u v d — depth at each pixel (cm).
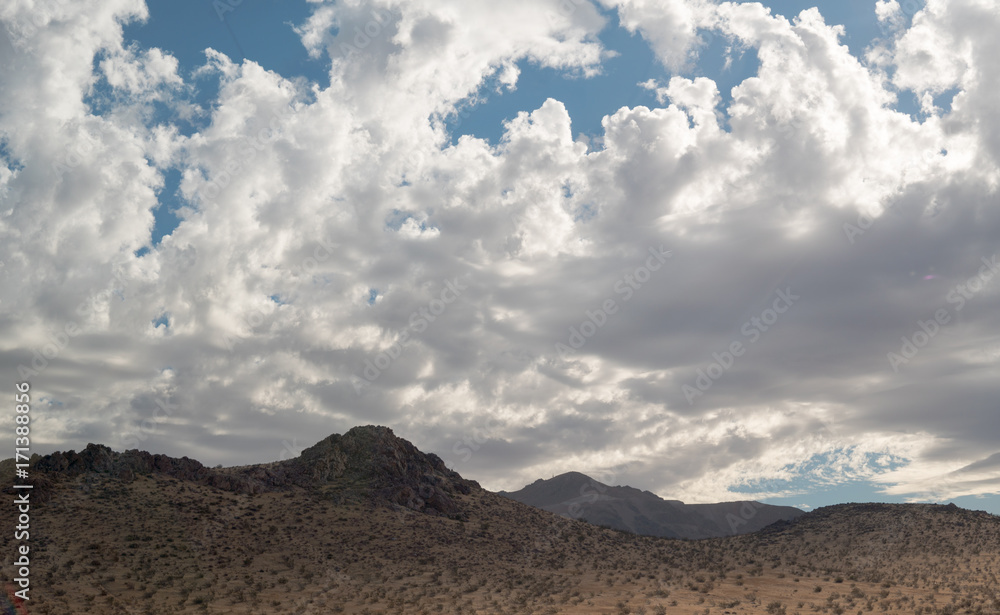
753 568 8250
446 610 5384
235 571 6550
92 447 8481
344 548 7619
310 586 6316
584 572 7838
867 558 9306
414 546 7975
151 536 7031
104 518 7219
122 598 5428
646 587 6812
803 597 6412
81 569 5997
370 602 5731
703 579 7331
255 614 5128
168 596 5603
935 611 5434
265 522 8006
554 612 5303
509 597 6156
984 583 7300
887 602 5978
